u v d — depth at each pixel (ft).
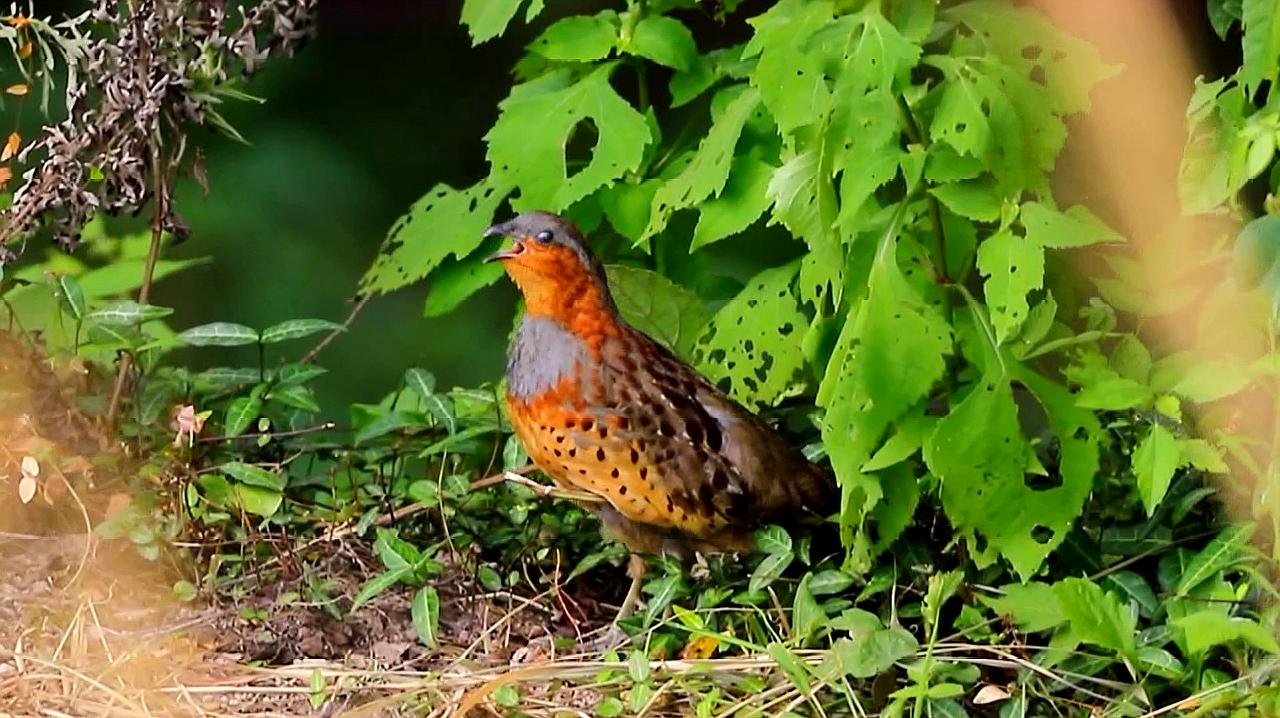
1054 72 30.12
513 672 29.01
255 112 60.34
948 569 32.32
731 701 28.84
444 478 35.53
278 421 37.27
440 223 36.37
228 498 33.88
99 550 32.81
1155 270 32.60
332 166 60.08
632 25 35.99
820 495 33.35
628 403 31.83
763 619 31.07
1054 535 29.30
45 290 37.19
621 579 35.42
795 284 34.45
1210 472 32.04
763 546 32.01
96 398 35.12
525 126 35.14
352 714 28.55
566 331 31.96
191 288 55.72
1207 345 29.78
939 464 29.01
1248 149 28.71
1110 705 28.27
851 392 28.91
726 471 32.35
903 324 28.60
